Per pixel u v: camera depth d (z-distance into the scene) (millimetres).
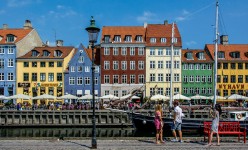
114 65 79688
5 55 79188
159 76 79812
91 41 19391
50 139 23109
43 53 79688
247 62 78812
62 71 78750
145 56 79938
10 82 78688
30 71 78875
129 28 83000
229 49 81062
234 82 78750
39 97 60938
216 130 19406
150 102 67750
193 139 22484
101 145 19594
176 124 21156
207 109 56969
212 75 79312
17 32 83375
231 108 41719
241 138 23484
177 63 79688
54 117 53719
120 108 56438
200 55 80125
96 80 79312
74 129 49938
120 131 46938
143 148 18359
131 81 79688
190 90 79438
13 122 53500
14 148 18469
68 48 82125
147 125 35156
